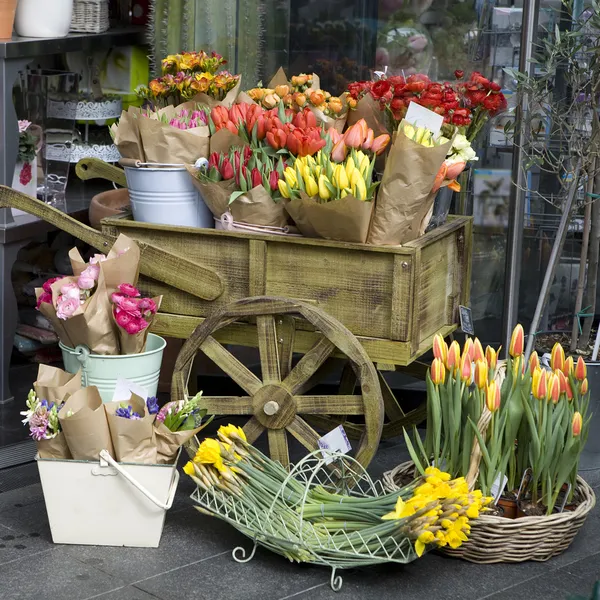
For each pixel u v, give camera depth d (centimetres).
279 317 327
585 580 291
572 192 353
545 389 294
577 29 377
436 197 338
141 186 339
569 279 427
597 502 340
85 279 316
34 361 456
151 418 295
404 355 316
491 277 423
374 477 354
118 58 468
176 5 415
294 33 426
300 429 325
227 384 416
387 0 413
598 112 376
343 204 305
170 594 280
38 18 411
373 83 339
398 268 311
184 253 339
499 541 294
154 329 347
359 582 288
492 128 411
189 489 341
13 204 349
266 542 292
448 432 303
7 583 282
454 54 411
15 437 382
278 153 331
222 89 372
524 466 310
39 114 429
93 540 303
